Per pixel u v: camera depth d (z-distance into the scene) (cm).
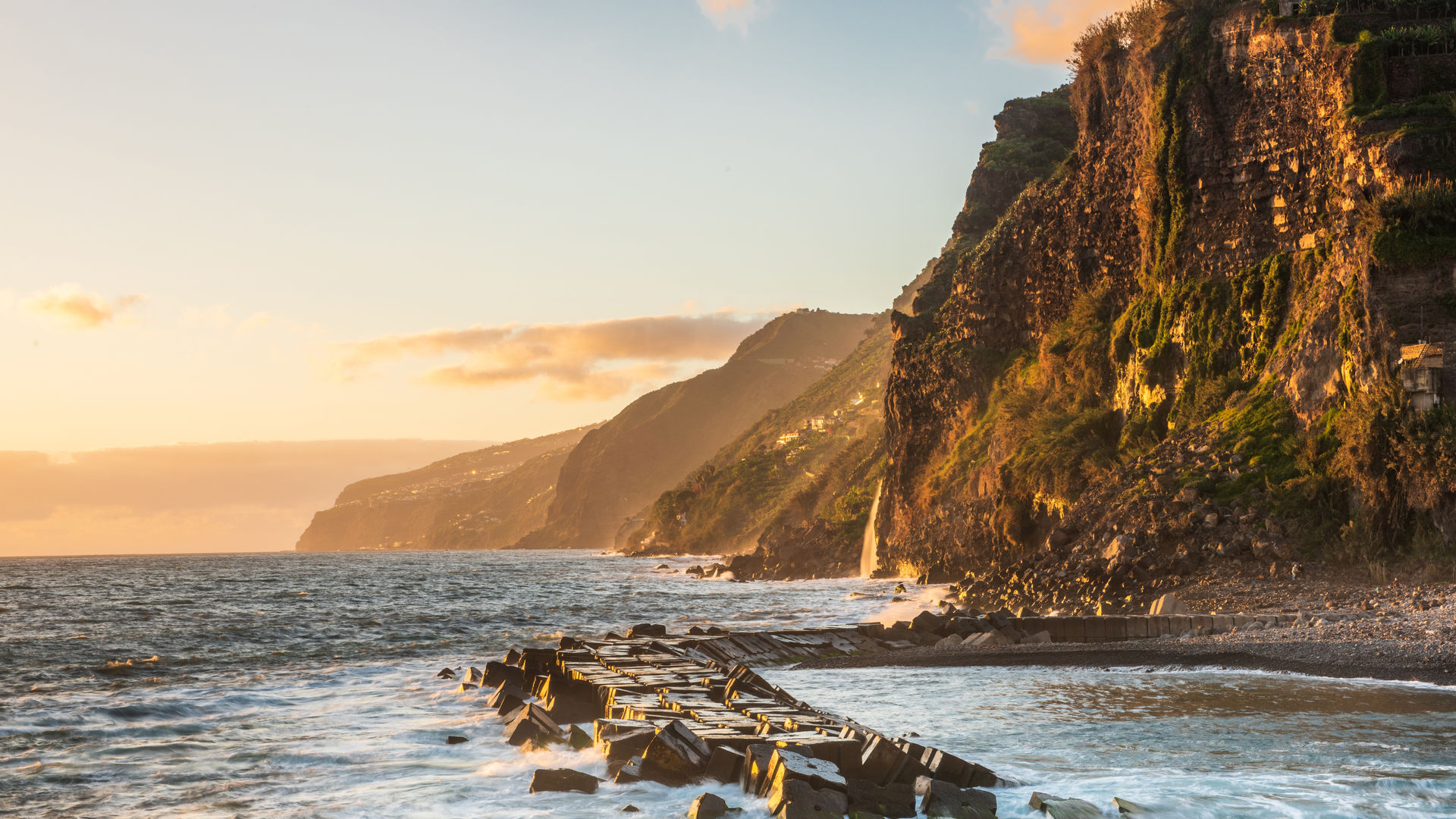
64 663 3528
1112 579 4078
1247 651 2725
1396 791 1362
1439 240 3903
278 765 1784
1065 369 6844
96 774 1736
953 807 1302
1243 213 5297
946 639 3362
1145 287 5972
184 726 2194
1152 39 6094
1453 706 1980
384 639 4350
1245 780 1435
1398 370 3816
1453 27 4578
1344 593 3412
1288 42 5072
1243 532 4000
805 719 1753
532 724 1956
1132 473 4806
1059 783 1438
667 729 1582
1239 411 4709
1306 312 4688
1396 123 4347
